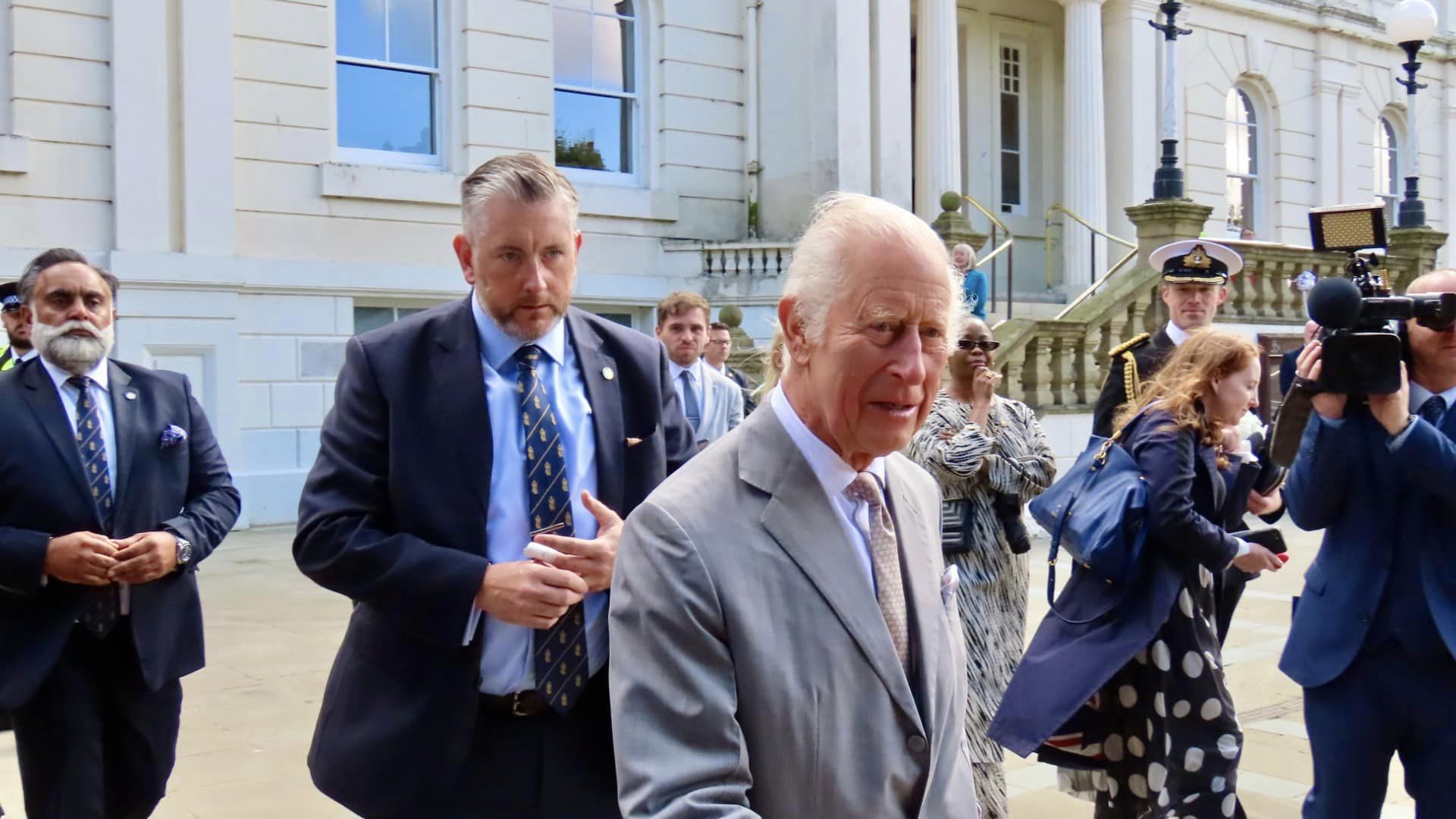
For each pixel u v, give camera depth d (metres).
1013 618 4.30
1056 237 19.81
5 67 10.95
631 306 14.46
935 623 2.02
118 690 3.70
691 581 1.81
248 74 12.01
